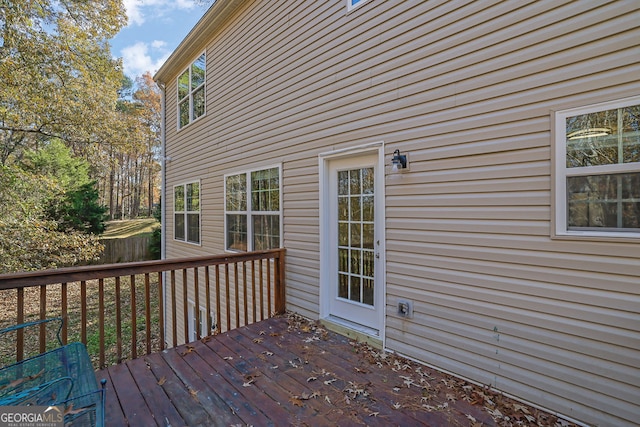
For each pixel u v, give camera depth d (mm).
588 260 1896
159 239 15648
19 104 7906
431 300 2615
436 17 2588
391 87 2908
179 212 7438
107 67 10000
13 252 7395
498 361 2250
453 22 2486
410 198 2762
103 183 24922
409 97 2768
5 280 2004
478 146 2346
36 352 7254
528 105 2115
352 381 2357
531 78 2104
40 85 8211
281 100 4211
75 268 2322
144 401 2088
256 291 4793
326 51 3557
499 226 2248
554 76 2016
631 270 1759
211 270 6004
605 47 1842
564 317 1980
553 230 2018
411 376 2449
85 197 15195
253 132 4770
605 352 1843
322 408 2021
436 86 2586
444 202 2535
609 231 1837
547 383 2039
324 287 3619
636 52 1751
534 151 2092
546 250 2047
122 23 10242
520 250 2154
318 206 3688
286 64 4121
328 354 2816
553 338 2021
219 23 5465
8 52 7676
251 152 4820
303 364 2617
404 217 2807
